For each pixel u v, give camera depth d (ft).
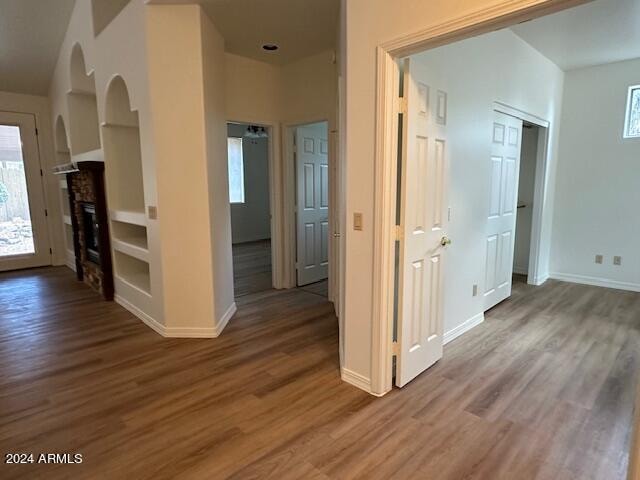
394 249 7.73
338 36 10.41
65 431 7.04
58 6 14.46
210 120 10.85
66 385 8.63
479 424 7.14
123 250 13.57
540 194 16.05
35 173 20.18
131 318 12.83
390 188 7.38
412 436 6.81
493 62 11.54
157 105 10.29
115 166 14.02
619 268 15.85
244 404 7.84
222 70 11.96
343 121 8.57
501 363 9.52
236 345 10.67
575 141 16.38
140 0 10.07
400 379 8.27
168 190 10.65
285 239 16.07
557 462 6.18
